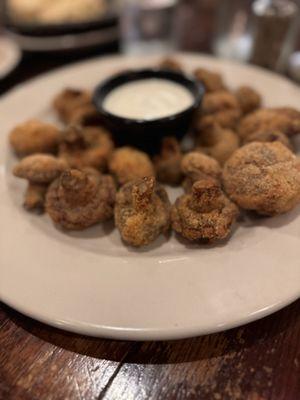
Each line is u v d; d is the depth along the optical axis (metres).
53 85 0.23
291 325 0.13
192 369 0.12
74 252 0.14
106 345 0.13
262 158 0.15
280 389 0.11
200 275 0.13
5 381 0.12
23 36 0.27
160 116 0.19
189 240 0.15
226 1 0.27
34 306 0.12
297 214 0.15
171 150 0.18
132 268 0.13
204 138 0.18
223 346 0.12
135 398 0.11
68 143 0.18
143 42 0.30
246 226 0.15
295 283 0.12
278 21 0.24
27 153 0.19
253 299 0.12
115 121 0.18
